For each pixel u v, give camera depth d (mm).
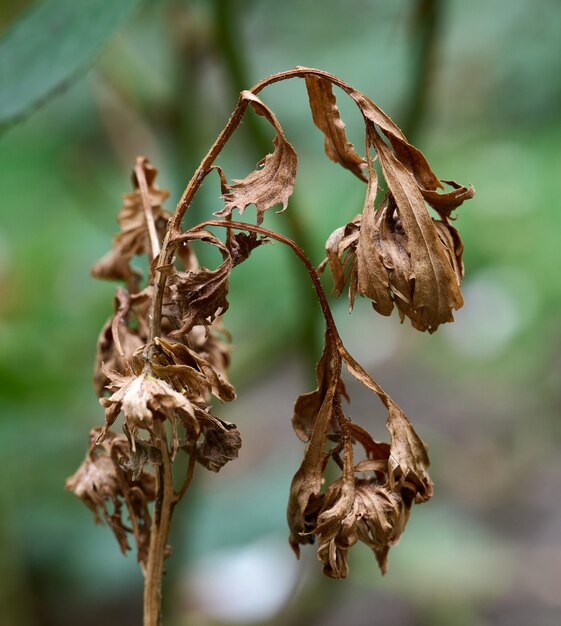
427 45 817
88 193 1081
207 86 1092
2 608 957
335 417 476
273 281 979
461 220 1396
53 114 1160
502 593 1207
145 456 457
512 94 1359
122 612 1121
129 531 505
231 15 792
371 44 1148
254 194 454
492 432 1640
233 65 805
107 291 1048
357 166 487
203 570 1086
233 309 984
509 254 1425
